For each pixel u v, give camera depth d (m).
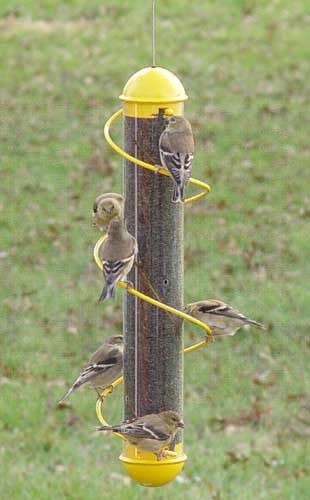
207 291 17.11
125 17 32.50
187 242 19.17
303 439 12.88
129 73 28.50
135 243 8.39
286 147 23.83
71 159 23.55
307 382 14.24
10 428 13.12
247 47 29.98
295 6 33.03
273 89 27.14
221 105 26.22
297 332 15.76
